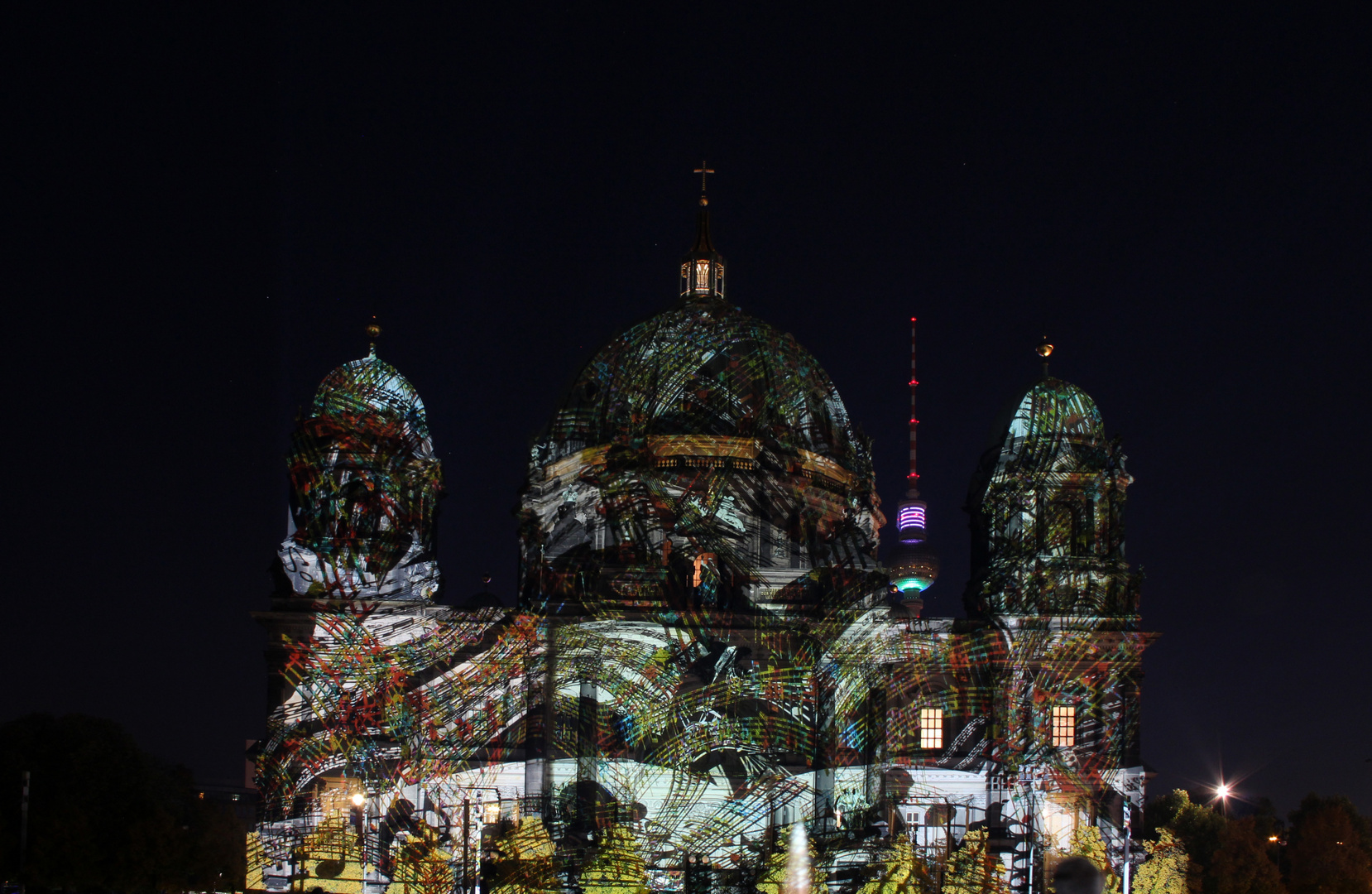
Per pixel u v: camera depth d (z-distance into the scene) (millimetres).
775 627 88562
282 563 90188
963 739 90500
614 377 99562
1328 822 88062
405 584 92125
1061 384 100812
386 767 85438
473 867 73188
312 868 78938
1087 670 91938
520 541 99625
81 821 68000
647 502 93188
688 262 106625
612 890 70875
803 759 86000
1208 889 83062
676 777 84875
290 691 87438
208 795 91125
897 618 91938
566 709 86875
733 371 98750
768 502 94500
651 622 88000
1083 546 95750
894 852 74438
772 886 71688
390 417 94938
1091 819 88625
